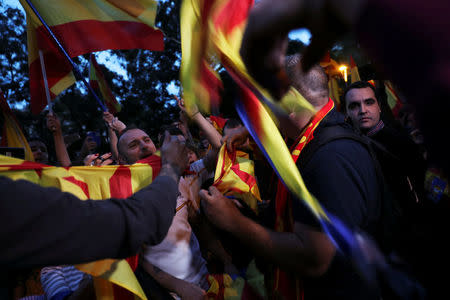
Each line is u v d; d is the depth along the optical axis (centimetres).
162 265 153
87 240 66
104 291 128
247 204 136
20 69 1061
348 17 32
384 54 30
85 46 247
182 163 98
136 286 116
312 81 103
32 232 61
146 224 75
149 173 134
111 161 292
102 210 69
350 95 228
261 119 84
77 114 1129
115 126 296
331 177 91
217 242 145
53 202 64
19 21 1003
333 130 101
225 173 149
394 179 166
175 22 789
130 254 73
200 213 153
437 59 26
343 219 88
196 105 83
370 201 93
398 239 102
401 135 186
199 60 76
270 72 45
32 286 147
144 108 1164
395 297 94
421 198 150
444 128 28
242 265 134
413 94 29
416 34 27
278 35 39
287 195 106
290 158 85
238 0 65
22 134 173
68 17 246
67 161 261
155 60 1020
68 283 150
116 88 1156
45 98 270
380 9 29
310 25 36
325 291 95
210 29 69
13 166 106
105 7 248
